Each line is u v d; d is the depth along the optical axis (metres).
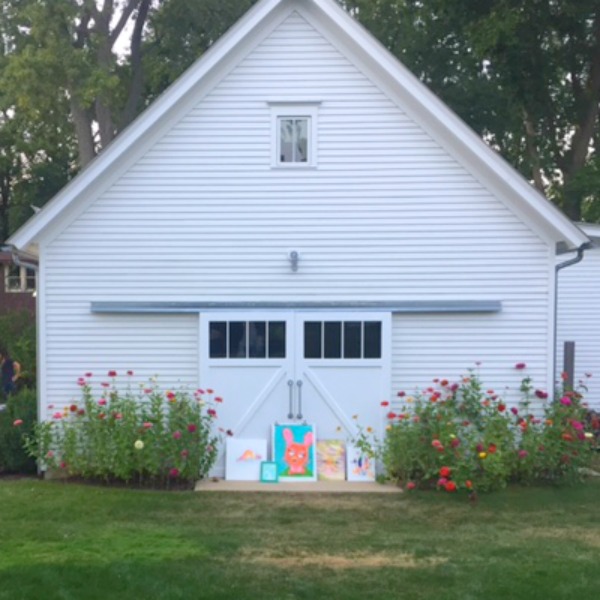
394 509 10.95
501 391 12.87
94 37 26.02
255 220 12.88
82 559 8.49
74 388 12.83
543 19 24.36
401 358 12.89
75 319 12.83
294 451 12.62
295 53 12.83
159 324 12.88
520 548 9.17
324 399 12.80
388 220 12.87
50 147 31.45
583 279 18.59
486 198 12.84
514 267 12.83
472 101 31.17
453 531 9.93
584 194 27.58
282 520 10.34
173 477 12.15
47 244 12.80
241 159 12.85
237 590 7.65
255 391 12.81
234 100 12.84
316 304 12.84
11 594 7.48
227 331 12.84
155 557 8.61
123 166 12.81
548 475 12.34
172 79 29.30
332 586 7.81
